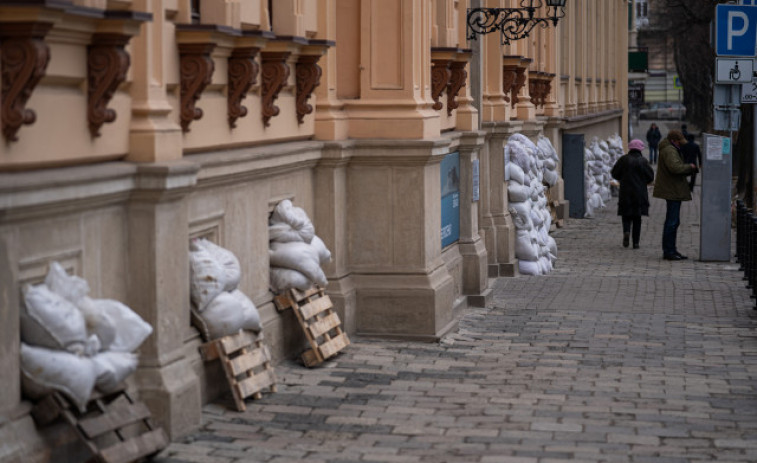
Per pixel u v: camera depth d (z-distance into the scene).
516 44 21.62
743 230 20.59
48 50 6.86
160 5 8.69
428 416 9.81
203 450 8.42
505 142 19.75
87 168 7.78
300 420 9.52
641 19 106.62
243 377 10.04
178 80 9.28
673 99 117.88
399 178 13.36
